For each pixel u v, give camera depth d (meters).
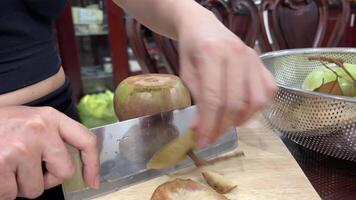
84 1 0.90
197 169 0.27
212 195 0.24
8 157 0.16
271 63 0.36
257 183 0.26
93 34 0.92
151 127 0.27
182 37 0.19
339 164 0.28
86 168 0.20
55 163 0.18
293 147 0.31
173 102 0.29
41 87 0.28
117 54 0.91
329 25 0.63
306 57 0.38
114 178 0.25
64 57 0.87
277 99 0.28
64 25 0.85
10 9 0.24
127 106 0.29
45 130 0.18
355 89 0.29
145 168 0.26
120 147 0.25
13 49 0.25
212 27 0.18
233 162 0.28
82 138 0.19
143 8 0.26
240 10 0.54
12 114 0.18
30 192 0.18
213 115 0.16
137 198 0.25
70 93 0.33
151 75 0.33
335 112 0.25
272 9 0.57
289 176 0.26
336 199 0.24
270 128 0.32
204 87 0.16
